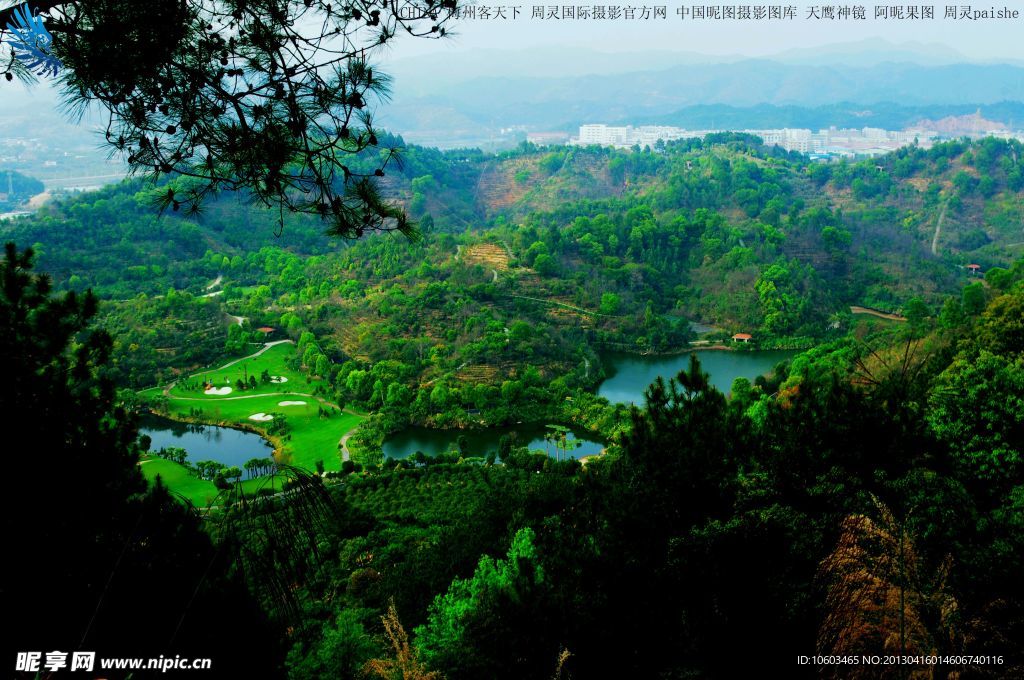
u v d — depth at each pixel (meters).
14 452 11.09
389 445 76.00
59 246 131.50
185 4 8.54
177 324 105.31
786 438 20.94
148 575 10.91
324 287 128.75
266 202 9.39
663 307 138.88
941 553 16.80
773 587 16.09
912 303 109.06
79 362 13.16
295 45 8.71
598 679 15.70
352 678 21.02
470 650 18.14
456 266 128.75
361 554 41.72
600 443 76.44
